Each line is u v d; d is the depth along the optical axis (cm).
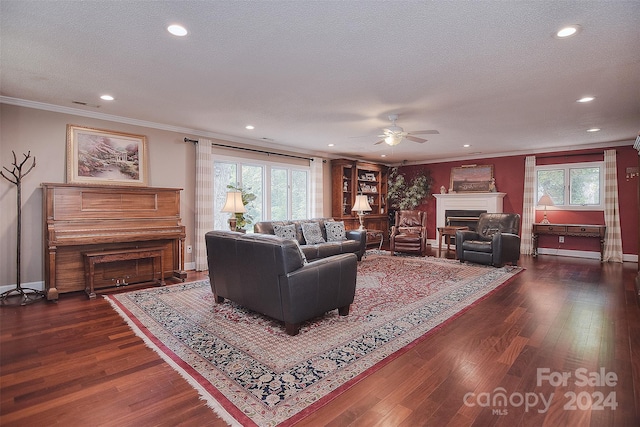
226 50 270
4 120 393
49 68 306
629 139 625
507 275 502
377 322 308
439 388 201
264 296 295
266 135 604
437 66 300
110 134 470
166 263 503
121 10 213
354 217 829
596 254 679
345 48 266
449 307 352
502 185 794
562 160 714
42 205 418
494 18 221
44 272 418
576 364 230
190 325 300
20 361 233
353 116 468
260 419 171
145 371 220
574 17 219
